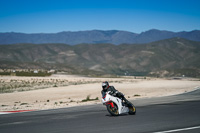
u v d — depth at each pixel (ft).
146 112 41.14
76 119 35.94
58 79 312.71
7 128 30.48
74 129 28.76
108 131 27.22
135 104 54.70
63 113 43.09
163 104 52.47
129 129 27.96
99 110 45.62
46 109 51.06
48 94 118.93
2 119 38.04
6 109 56.70
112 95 37.32
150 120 33.35
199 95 77.87
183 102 55.52
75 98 93.76
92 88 146.10
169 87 142.00
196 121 31.86
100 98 87.25
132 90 124.16
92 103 62.34
